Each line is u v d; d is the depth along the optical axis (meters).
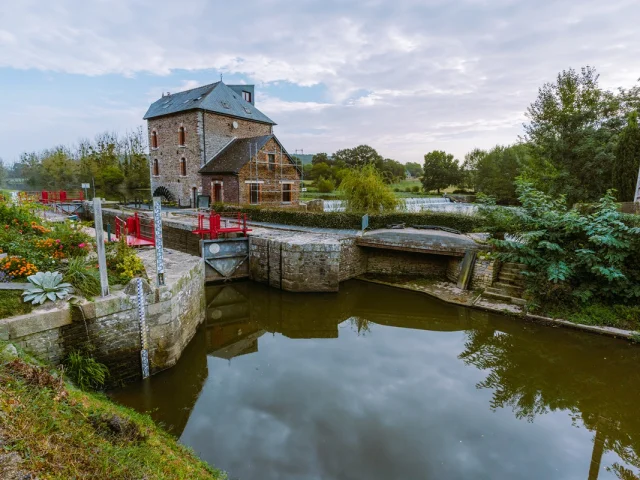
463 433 5.52
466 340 8.85
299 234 14.30
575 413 6.06
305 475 4.66
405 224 15.04
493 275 11.14
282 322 10.50
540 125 20.95
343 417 5.86
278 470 4.74
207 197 24.98
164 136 28.69
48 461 2.59
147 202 30.09
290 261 11.97
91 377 5.76
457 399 6.41
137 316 6.40
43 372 3.70
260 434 5.44
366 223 15.05
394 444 5.26
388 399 6.39
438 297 11.27
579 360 7.65
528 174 22.84
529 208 10.48
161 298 6.70
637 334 8.18
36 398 3.18
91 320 5.87
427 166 57.81
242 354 8.33
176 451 4.29
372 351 8.34
